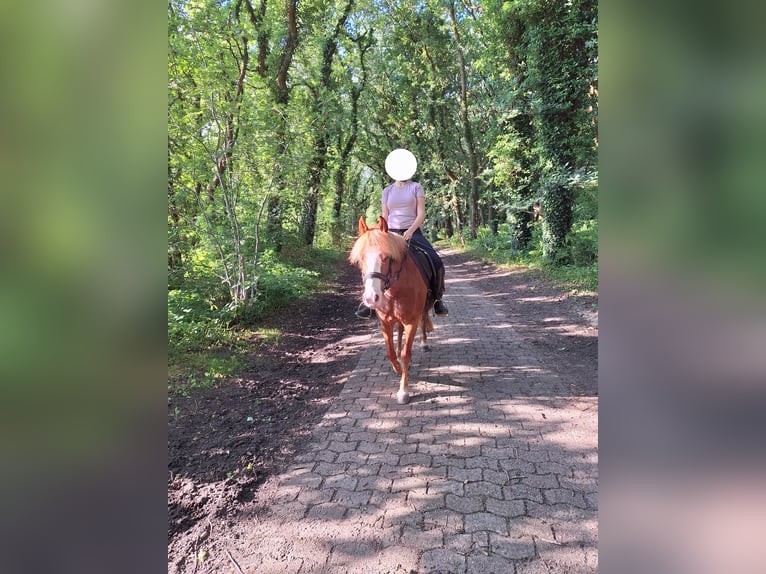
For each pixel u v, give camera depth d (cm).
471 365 507
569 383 444
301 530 248
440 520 253
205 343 580
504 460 311
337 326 727
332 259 1502
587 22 932
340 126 1050
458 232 2292
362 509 264
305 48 1382
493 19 1156
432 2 1589
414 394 431
